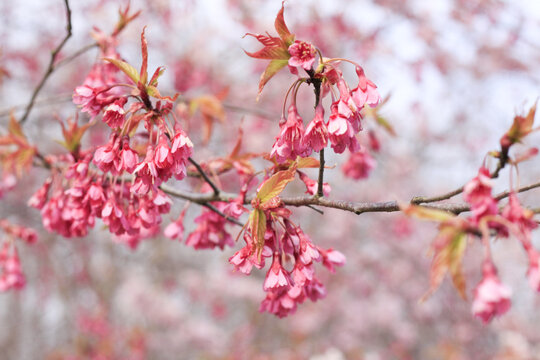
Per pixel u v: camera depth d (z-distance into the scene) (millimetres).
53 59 3277
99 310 8367
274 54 1900
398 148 10242
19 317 9867
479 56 8648
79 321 8148
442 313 9945
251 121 8398
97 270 9328
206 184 2814
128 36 7551
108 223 2219
